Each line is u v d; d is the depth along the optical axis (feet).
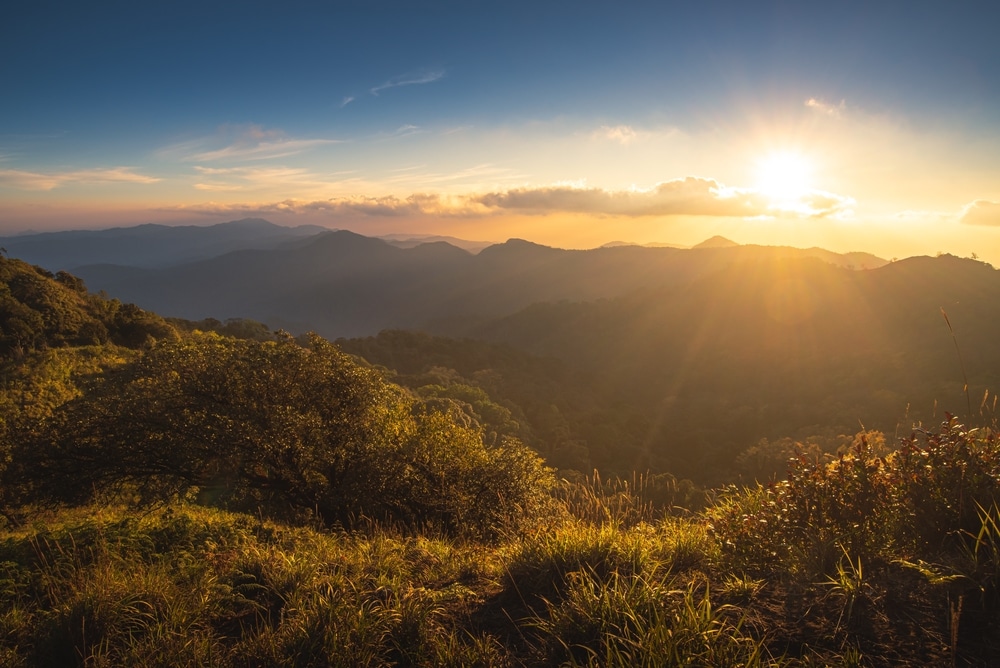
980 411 9.27
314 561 11.62
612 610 7.50
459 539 21.62
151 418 29.66
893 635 6.79
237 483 30.55
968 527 8.50
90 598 9.01
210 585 10.30
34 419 30.45
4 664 8.32
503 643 8.13
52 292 171.32
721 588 8.83
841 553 8.90
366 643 7.72
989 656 6.16
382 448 31.60
